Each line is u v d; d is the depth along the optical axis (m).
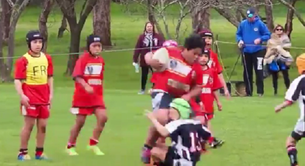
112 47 88.75
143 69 40.78
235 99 37.19
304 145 23.70
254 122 28.88
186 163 15.95
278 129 27.14
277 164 20.61
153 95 19.08
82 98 21.56
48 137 25.38
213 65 22.88
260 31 39.62
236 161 21.09
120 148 23.22
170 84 18.75
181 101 16.45
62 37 101.38
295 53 74.94
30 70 20.31
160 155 17.36
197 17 54.12
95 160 21.09
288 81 41.31
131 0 61.69
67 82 60.09
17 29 114.12
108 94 40.72
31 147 23.23
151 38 40.31
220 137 25.31
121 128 27.48
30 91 20.45
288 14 69.12
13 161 20.77
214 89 22.91
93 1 62.31
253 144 23.94
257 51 39.56
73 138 21.97
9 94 40.16
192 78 18.73
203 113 21.25
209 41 22.84
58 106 34.16
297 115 30.81
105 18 87.88
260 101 36.16
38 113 20.73
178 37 53.88
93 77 21.48
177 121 16.17
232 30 102.44
